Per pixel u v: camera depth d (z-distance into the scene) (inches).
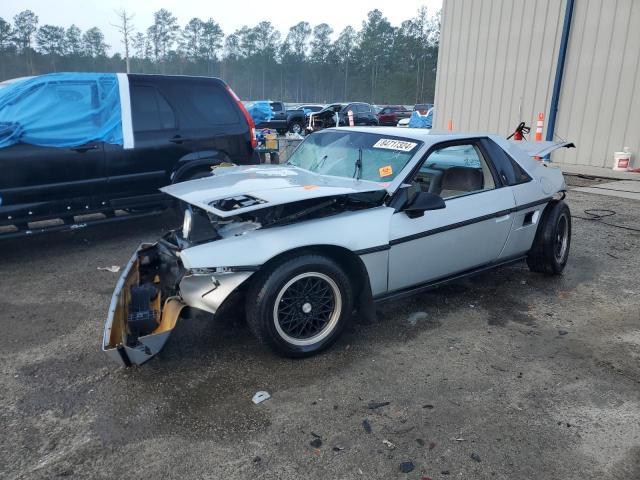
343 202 148.1
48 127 216.5
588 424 111.4
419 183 169.0
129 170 240.7
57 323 161.9
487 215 167.3
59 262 222.2
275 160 379.9
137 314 127.7
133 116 240.7
